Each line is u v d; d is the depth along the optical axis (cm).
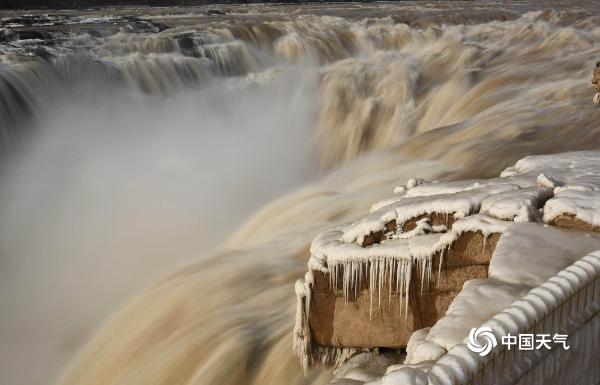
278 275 887
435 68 2144
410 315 618
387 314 623
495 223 593
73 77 1955
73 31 2361
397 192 787
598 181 678
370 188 1234
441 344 430
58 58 1956
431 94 1975
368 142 1955
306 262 930
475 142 1345
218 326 767
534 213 611
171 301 869
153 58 2130
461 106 1822
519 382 395
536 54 2119
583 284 448
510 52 2170
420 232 624
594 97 1488
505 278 513
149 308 882
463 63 2109
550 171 762
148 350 812
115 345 857
